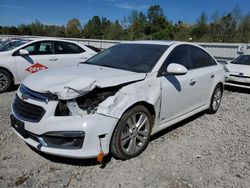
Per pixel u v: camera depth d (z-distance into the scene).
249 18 40.09
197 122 5.13
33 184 2.91
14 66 6.81
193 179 3.15
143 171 3.25
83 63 4.42
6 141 3.81
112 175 3.13
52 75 3.54
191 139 4.28
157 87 3.66
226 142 4.25
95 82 3.11
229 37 41.97
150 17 62.06
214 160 3.62
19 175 3.05
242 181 3.16
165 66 3.93
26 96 3.20
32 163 3.29
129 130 3.39
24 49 7.02
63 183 2.95
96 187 2.91
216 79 5.32
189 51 4.66
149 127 3.65
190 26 51.34
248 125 5.14
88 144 2.99
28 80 3.56
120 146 3.28
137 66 3.88
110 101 3.11
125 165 3.35
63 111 3.01
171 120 4.14
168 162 3.49
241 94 8.31
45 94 3.09
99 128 3.01
